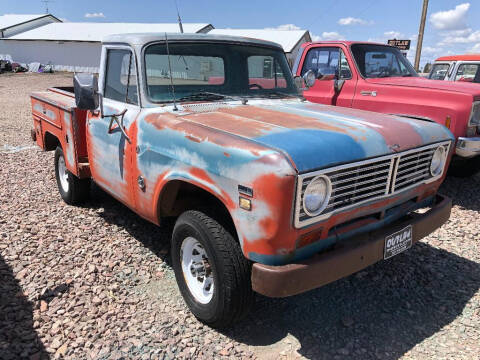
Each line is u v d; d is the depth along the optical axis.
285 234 2.43
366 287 3.63
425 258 4.14
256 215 2.44
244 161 2.47
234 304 2.77
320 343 2.94
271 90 4.37
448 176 7.09
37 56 46.38
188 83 3.81
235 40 4.14
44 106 5.36
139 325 3.08
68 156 4.79
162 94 3.64
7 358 2.74
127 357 2.77
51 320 3.12
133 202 3.69
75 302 3.32
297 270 2.47
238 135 2.72
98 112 4.11
